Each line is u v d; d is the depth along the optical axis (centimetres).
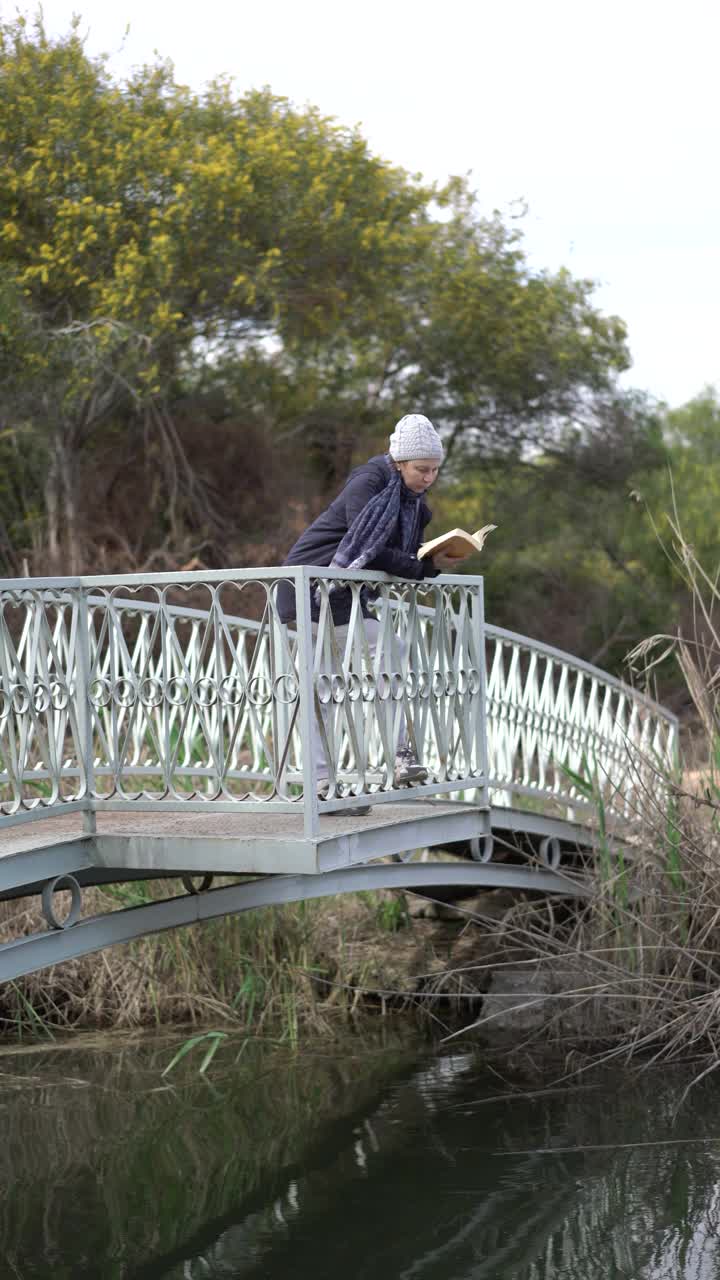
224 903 562
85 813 512
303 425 2009
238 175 1563
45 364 1438
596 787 777
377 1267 462
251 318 1759
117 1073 698
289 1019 779
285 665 496
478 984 827
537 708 809
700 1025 709
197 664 514
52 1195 540
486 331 2050
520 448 2256
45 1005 798
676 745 845
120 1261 477
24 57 1550
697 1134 591
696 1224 495
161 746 511
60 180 1510
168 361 1700
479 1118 623
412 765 553
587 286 2216
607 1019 741
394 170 1808
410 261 1853
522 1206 518
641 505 2073
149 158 1541
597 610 2064
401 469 546
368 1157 576
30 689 480
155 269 1506
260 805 493
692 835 739
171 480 1731
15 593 493
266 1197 534
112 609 520
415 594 566
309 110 1764
